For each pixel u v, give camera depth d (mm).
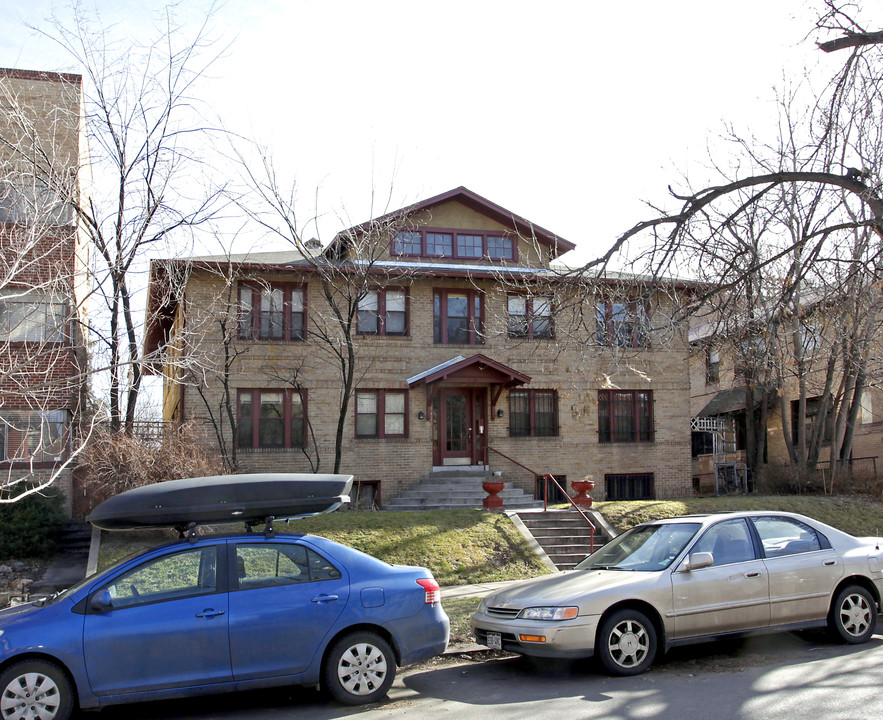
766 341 13680
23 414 17938
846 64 12602
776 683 7512
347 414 22188
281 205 19234
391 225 21688
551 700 7312
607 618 8133
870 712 6465
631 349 24016
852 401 23422
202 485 7695
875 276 12477
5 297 12414
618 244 13336
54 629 6812
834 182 12766
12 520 15945
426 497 21516
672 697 7176
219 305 21000
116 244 16969
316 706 7535
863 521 18750
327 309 22250
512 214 23281
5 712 6570
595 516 17984
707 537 8844
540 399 23812
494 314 22922
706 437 32125
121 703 6914
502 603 8734
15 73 18562
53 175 15156
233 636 7180
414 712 7133
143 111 17234
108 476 16047
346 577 7727
